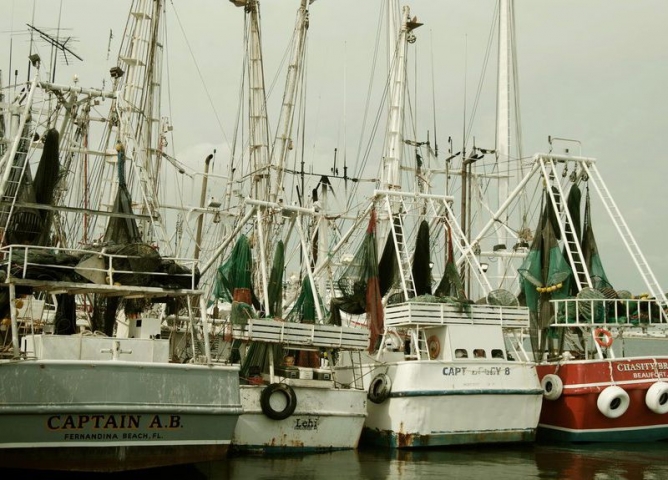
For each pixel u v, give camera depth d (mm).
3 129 21547
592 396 21922
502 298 23297
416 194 25297
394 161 33188
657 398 21969
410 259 24938
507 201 26375
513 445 21438
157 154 32562
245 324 19453
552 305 24234
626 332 24906
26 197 18906
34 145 21672
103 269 16734
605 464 18922
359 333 20781
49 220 19219
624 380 22156
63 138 22125
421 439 20297
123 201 19797
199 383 16266
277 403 19031
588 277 24141
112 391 15344
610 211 24906
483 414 20969
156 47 33000
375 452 20031
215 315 23312
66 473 15188
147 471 16594
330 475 16969
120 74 32156
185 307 20422
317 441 19531
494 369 21328
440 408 20531
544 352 24406
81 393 15086
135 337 18422
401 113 33875
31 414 14633
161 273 17141
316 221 31859
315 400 19547
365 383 22422
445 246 25969
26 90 20500
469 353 21891
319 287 28484
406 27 34094
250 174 33719
